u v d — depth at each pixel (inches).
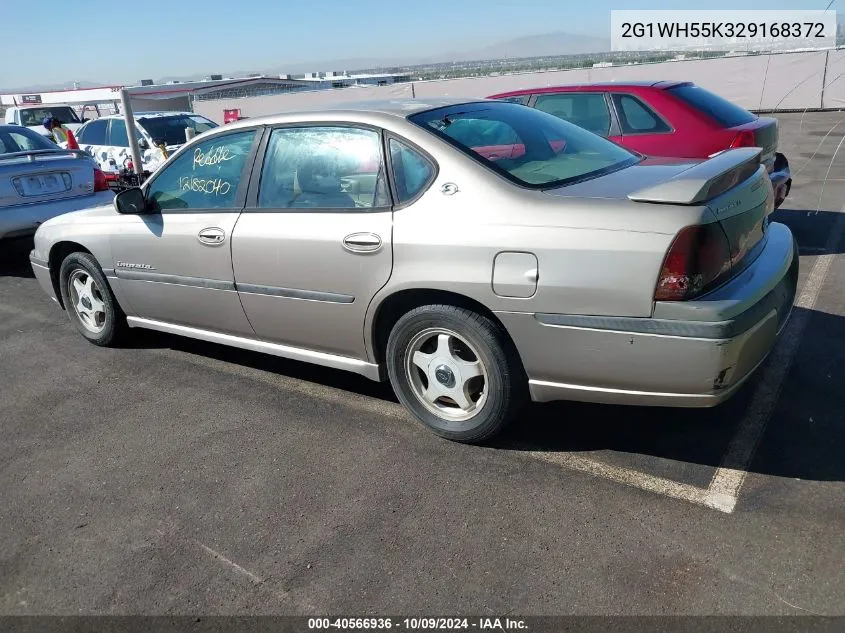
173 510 118.3
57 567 106.3
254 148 150.2
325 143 138.6
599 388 113.2
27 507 122.6
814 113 677.9
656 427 132.6
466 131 132.6
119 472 131.8
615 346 107.6
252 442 139.3
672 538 101.5
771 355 156.9
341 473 125.7
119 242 175.6
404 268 124.3
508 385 121.6
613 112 242.8
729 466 117.8
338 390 160.9
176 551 107.7
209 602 96.5
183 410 156.0
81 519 117.9
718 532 101.9
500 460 126.0
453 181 122.0
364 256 129.3
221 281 155.3
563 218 110.1
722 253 105.6
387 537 107.0
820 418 129.8
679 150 230.5
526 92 265.4
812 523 102.0
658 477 116.6
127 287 179.8
